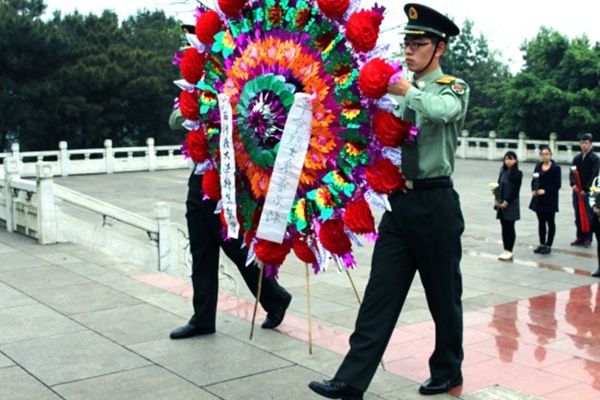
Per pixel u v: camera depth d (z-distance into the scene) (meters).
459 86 3.88
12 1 38.81
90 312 6.06
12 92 33.69
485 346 5.52
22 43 32.59
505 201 9.95
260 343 5.22
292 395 4.21
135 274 7.59
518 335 5.98
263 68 4.42
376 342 3.90
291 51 4.26
